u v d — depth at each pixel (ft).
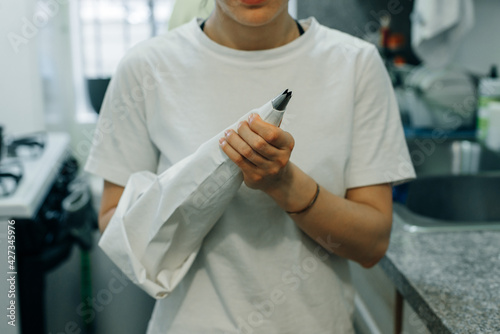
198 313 2.69
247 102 2.64
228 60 2.64
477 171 5.57
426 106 6.21
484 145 5.77
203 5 3.18
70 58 8.98
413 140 6.00
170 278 2.55
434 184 5.12
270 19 2.31
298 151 2.60
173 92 2.66
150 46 2.77
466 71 6.30
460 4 5.63
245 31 2.58
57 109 8.39
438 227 3.84
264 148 2.06
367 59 2.69
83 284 6.27
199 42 2.69
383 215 2.69
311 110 2.62
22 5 6.77
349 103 2.62
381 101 2.71
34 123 7.07
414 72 6.33
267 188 2.32
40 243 5.45
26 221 5.24
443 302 2.75
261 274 2.64
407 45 6.38
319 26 2.80
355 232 2.55
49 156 6.02
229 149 2.15
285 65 2.64
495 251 3.44
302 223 2.48
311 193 2.40
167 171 2.43
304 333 2.70
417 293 2.88
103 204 2.87
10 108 7.00
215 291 2.70
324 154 2.60
